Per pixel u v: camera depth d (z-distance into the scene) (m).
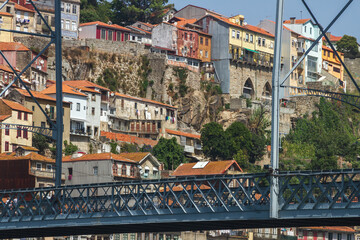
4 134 173.62
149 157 173.62
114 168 163.12
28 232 98.50
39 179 159.38
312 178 76.56
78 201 89.81
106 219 87.50
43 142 182.00
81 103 198.38
